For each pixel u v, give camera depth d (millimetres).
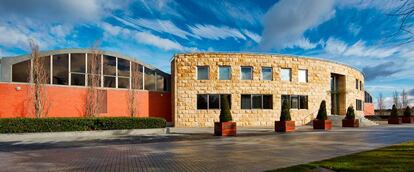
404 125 31312
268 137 19172
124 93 29562
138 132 22562
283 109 23578
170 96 32219
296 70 32594
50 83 26094
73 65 27297
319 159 10961
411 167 8680
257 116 30875
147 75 31297
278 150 13422
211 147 14695
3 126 18797
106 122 22031
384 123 36188
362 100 42750
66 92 26703
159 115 31375
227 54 30750
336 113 37312
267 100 31422
